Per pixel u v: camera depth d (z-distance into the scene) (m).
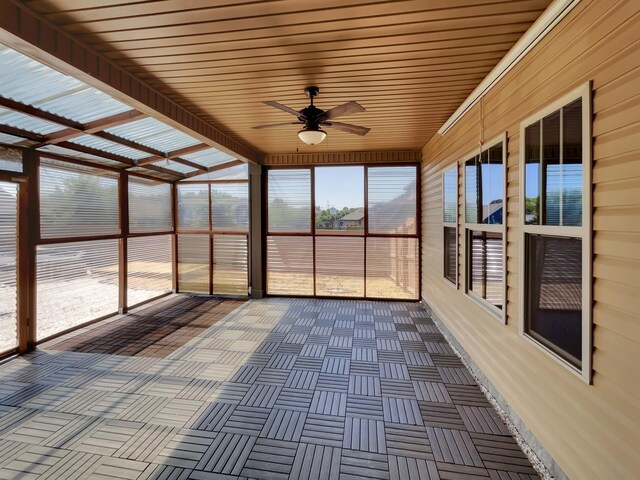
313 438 2.33
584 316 1.68
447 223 4.25
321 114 3.01
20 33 1.87
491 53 2.48
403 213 6.05
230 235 6.50
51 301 4.23
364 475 2.00
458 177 3.81
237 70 2.72
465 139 3.57
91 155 4.50
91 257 4.85
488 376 2.93
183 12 1.94
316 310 5.56
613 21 1.51
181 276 6.75
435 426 2.47
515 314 2.43
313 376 3.25
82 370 3.37
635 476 1.39
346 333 4.47
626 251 1.44
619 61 1.48
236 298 6.38
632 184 1.42
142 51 2.39
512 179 2.48
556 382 1.93
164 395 2.90
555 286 1.98
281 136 4.85
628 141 1.43
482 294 3.18
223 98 3.33
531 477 1.99
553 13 1.86
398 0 1.86
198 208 6.63
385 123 4.32
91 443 2.27
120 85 2.64
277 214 6.41
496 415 2.61
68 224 4.46
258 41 2.29
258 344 4.08
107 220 5.12
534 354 2.17
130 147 4.50
